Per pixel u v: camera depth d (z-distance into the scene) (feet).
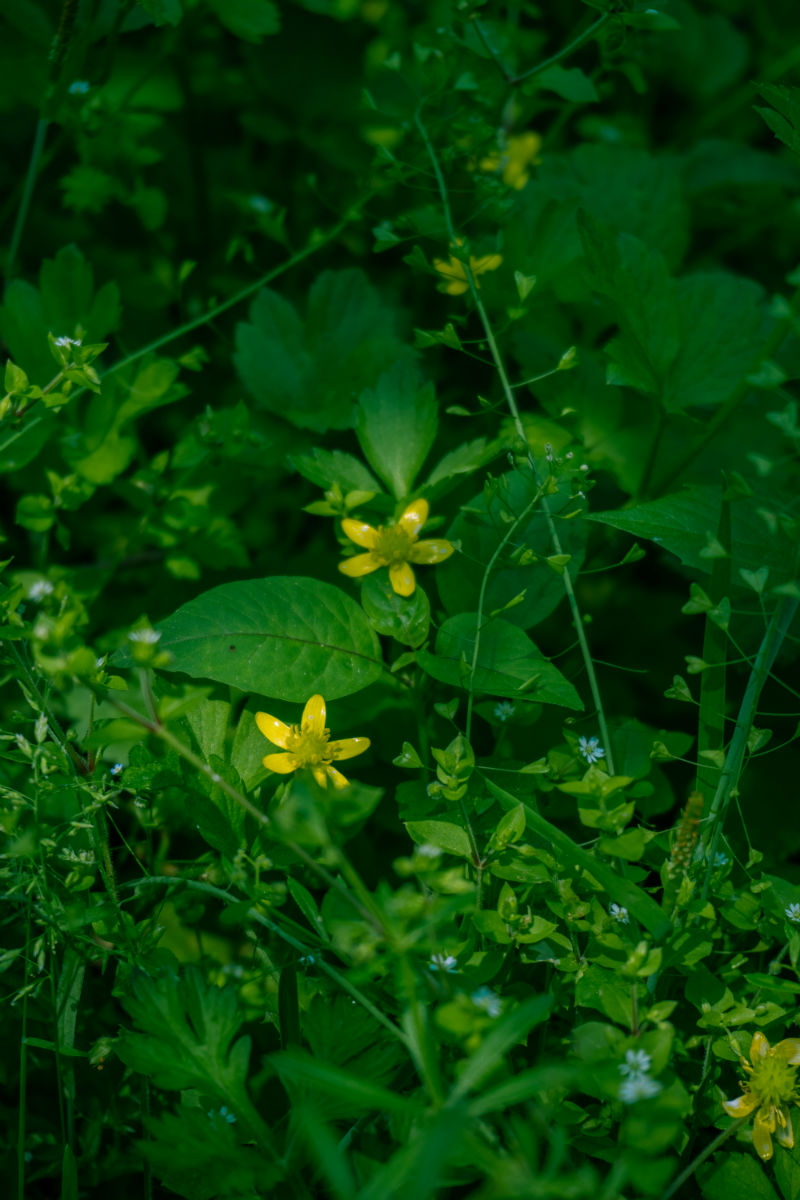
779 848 2.81
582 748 2.62
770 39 4.02
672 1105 2.39
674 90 4.07
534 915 2.57
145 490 2.90
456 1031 2.38
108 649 2.88
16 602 2.56
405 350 3.03
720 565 2.61
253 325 3.02
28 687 2.57
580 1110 2.51
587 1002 2.52
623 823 2.47
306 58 3.61
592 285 2.82
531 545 2.74
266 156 3.84
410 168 2.87
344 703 2.76
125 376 2.87
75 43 2.96
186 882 2.57
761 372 2.48
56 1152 2.62
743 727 2.56
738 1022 2.52
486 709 2.71
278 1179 2.44
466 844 2.56
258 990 2.58
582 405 3.02
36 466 2.99
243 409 2.88
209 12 3.28
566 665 3.05
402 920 2.38
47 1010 2.61
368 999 2.52
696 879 2.56
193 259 3.42
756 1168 2.51
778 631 2.58
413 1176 2.31
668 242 3.16
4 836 2.65
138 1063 2.45
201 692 2.42
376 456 2.77
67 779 2.58
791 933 2.55
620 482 2.99
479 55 2.91
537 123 3.88
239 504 2.95
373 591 2.67
